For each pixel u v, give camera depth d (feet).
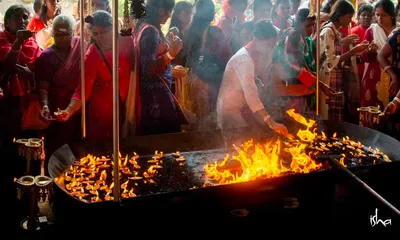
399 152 10.49
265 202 8.84
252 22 14.58
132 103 12.09
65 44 12.26
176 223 8.28
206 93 13.92
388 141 10.96
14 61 11.91
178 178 9.63
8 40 12.39
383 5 15.65
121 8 16.84
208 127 13.98
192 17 14.01
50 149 12.41
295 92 12.89
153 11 11.71
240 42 14.56
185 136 11.37
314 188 9.14
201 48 13.85
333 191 9.25
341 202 9.36
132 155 10.86
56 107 12.32
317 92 12.30
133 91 12.06
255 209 8.80
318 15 11.82
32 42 13.01
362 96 16.16
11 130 12.56
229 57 14.14
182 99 13.84
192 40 13.80
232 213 8.64
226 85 12.00
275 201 8.90
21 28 12.32
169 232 8.25
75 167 10.04
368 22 16.67
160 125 12.22
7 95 12.33
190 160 10.65
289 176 8.74
